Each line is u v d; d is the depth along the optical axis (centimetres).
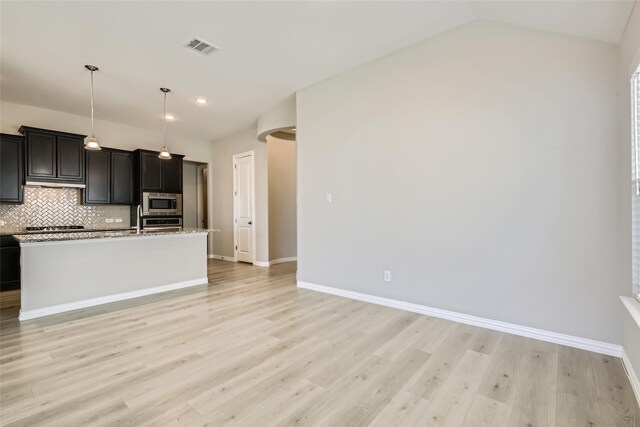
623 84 228
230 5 263
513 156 280
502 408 178
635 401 184
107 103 487
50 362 230
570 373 214
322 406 179
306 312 341
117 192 571
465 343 262
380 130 363
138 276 408
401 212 348
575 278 254
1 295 416
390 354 243
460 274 309
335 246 410
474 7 272
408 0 262
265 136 590
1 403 181
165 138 624
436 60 320
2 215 472
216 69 381
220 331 288
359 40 325
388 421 167
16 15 270
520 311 278
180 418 169
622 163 233
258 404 181
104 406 179
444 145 317
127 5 260
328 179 415
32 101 474
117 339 271
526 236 274
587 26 233
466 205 304
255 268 610
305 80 417
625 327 226
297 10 273
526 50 273
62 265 347
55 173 491
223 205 727
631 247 220
